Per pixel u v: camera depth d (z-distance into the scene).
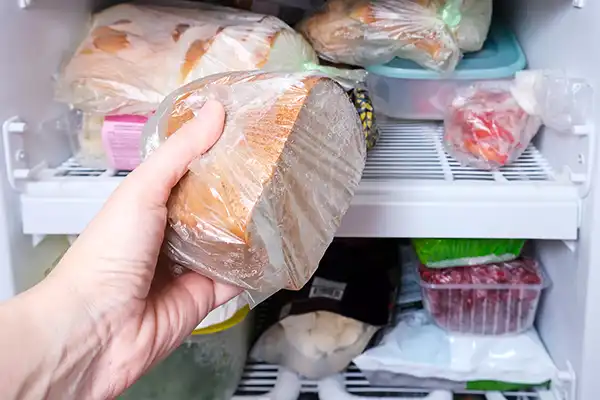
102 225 0.46
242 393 0.87
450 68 0.84
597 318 0.69
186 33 0.75
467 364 0.83
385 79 0.90
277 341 0.89
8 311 0.43
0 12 0.64
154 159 0.47
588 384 0.70
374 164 0.80
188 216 0.47
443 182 0.71
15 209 0.68
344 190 0.55
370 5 0.82
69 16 0.80
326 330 0.86
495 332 0.85
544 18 0.83
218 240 0.46
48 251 0.76
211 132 0.48
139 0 0.88
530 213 0.68
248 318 0.93
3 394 0.41
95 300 0.46
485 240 0.81
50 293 0.45
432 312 0.85
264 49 0.71
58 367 0.44
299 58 0.74
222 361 0.82
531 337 0.85
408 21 0.81
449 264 0.83
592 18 0.66
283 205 0.48
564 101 0.69
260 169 0.46
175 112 0.52
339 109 0.54
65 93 0.74
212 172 0.47
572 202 0.68
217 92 0.52
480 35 0.87
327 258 0.95
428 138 0.91
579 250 0.69
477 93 0.83
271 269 0.48
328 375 0.87
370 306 0.87
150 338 0.50
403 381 0.86
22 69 0.69
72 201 0.68
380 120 0.97
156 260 0.49
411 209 0.69
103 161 0.76
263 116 0.49
